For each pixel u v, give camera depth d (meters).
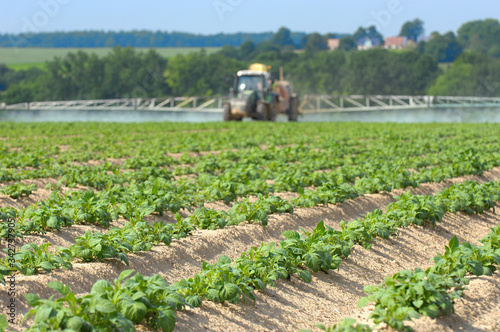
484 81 91.44
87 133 33.50
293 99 53.78
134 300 6.52
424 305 7.46
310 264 9.09
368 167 18.00
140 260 9.20
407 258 11.05
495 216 14.53
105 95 100.25
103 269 8.61
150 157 19.70
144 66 102.50
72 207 11.28
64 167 17.64
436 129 35.31
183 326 7.06
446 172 17.67
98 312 6.09
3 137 30.98
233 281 8.01
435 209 12.69
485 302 8.38
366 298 7.41
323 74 98.62
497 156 21.64
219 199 14.12
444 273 8.77
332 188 14.00
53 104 66.31
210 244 10.45
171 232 10.36
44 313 5.79
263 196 13.80
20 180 15.92
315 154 21.84
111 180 15.23
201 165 18.20
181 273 9.36
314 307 8.36
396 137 29.58
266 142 28.11
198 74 101.12
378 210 11.92
